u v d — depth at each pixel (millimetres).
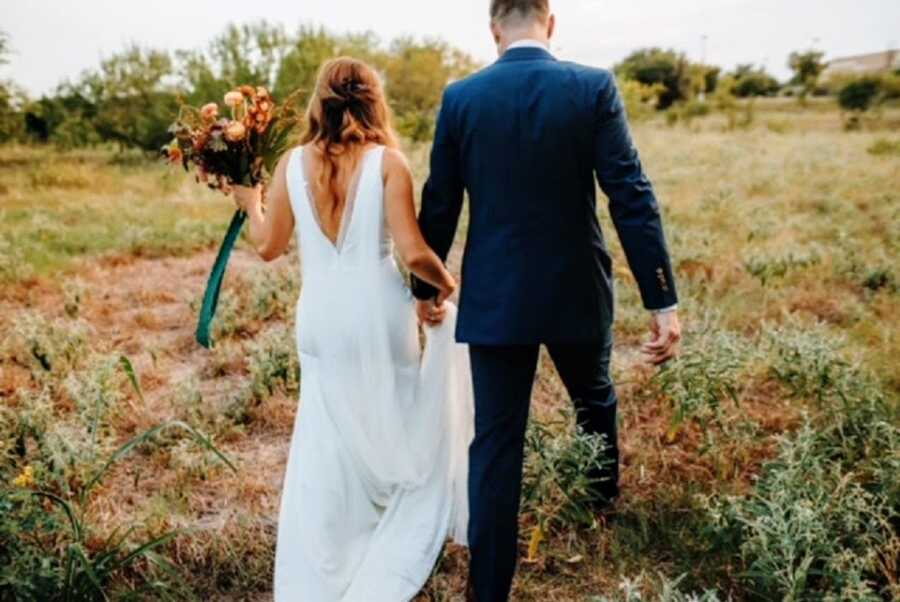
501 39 2482
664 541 2914
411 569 2605
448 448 2781
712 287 5664
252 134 2727
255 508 3180
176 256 7707
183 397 4012
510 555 2467
